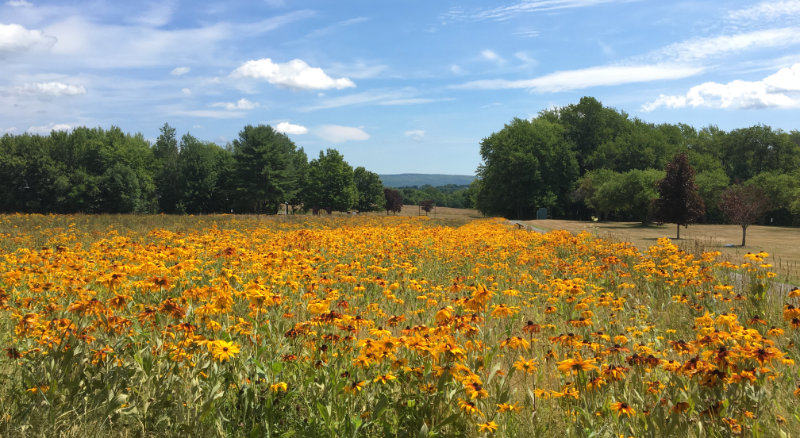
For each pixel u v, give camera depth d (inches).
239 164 3090.6
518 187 2906.0
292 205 3624.5
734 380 136.0
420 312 256.1
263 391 143.6
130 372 143.7
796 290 189.2
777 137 2883.9
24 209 2778.1
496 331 238.2
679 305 313.7
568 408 147.5
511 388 169.9
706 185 2106.3
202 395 140.7
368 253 471.8
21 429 128.3
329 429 130.8
